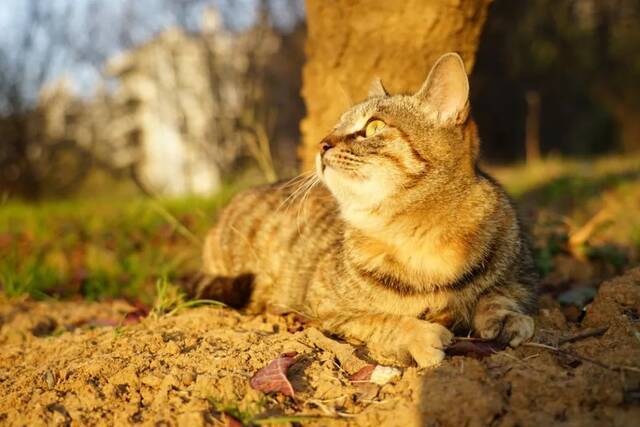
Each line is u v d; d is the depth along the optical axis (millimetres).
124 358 739
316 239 889
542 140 3863
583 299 869
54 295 1104
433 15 991
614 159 2883
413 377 654
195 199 1678
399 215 762
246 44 3033
